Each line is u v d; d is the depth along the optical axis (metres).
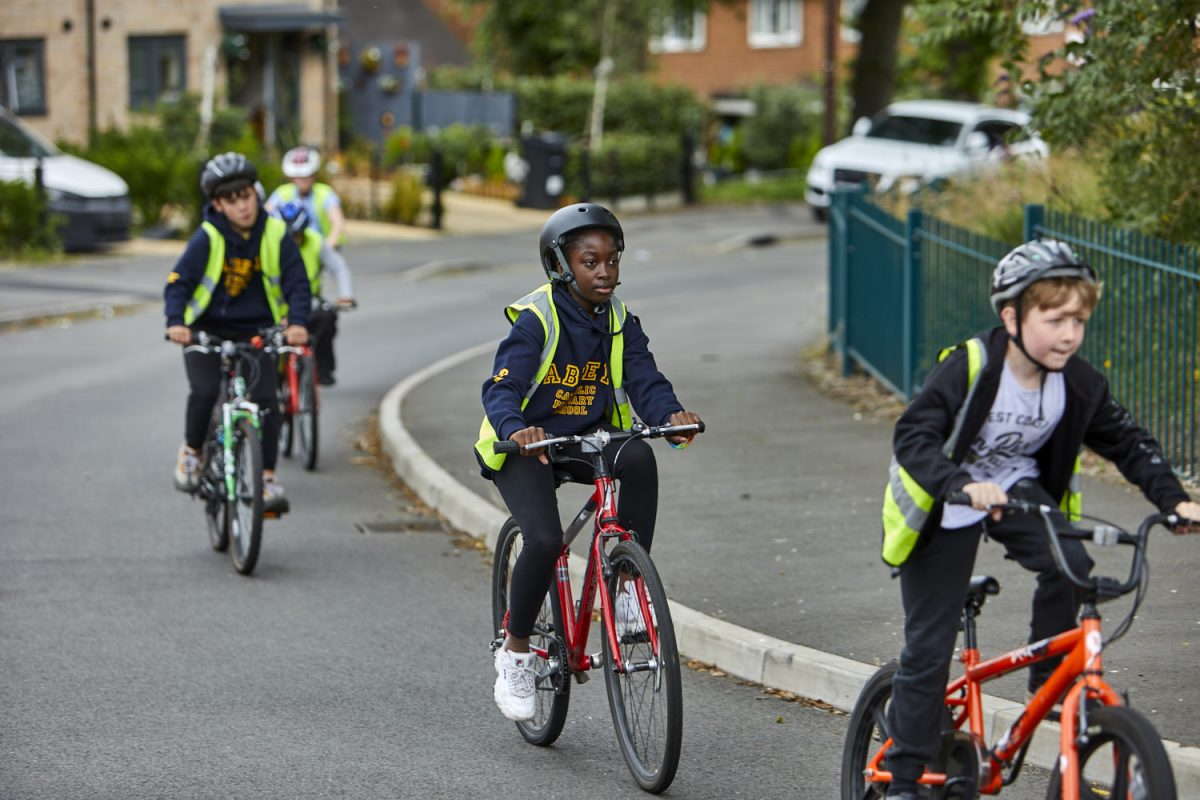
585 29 82.38
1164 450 17.92
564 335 10.50
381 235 53.94
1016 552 8.48
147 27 68.75
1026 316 7.99
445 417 24.30
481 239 54.22
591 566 10.72
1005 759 8.39
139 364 30.28
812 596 14.21
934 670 8.48
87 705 12.02
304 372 21.67
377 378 29.33
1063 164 25.86
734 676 12.81
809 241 57.47
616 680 10.69
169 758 10.88
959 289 22.38
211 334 16.78
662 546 16.19
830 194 29.66
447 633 14.17
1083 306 7.90
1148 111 20.48
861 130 59.59
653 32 84.81
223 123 61.75
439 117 79.44
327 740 11.31
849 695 11.85
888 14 68.31
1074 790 7.58
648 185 66.38
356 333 35.22
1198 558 14.62
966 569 8.47
